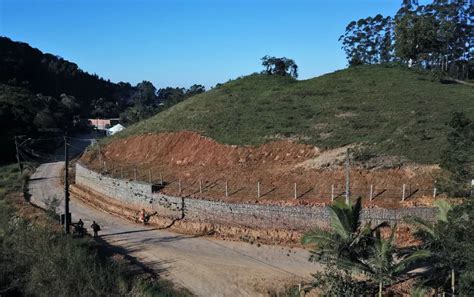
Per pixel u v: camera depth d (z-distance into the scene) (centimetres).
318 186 3438
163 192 3941
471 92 5106
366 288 2130
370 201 3133
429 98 4856
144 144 5422
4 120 8381
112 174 4772
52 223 3572
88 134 11544
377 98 5075
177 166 4644
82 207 4466
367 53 9569
